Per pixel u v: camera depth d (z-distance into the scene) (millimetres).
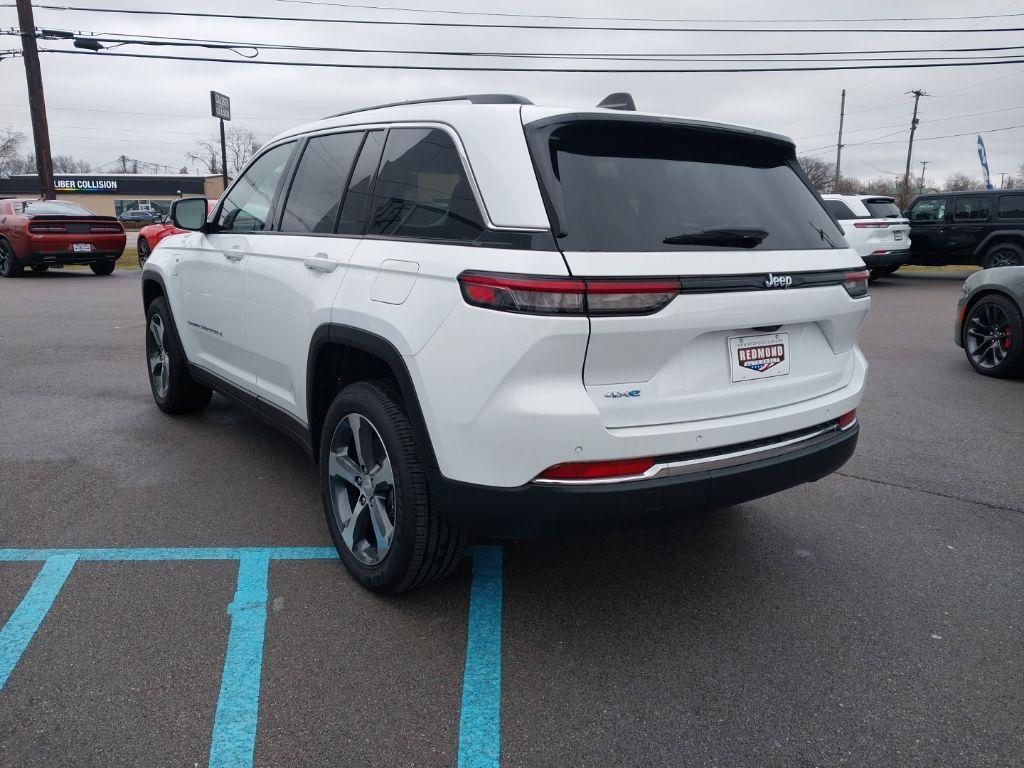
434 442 2637
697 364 2631
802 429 2957
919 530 3838
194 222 4512
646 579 3309
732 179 2934
